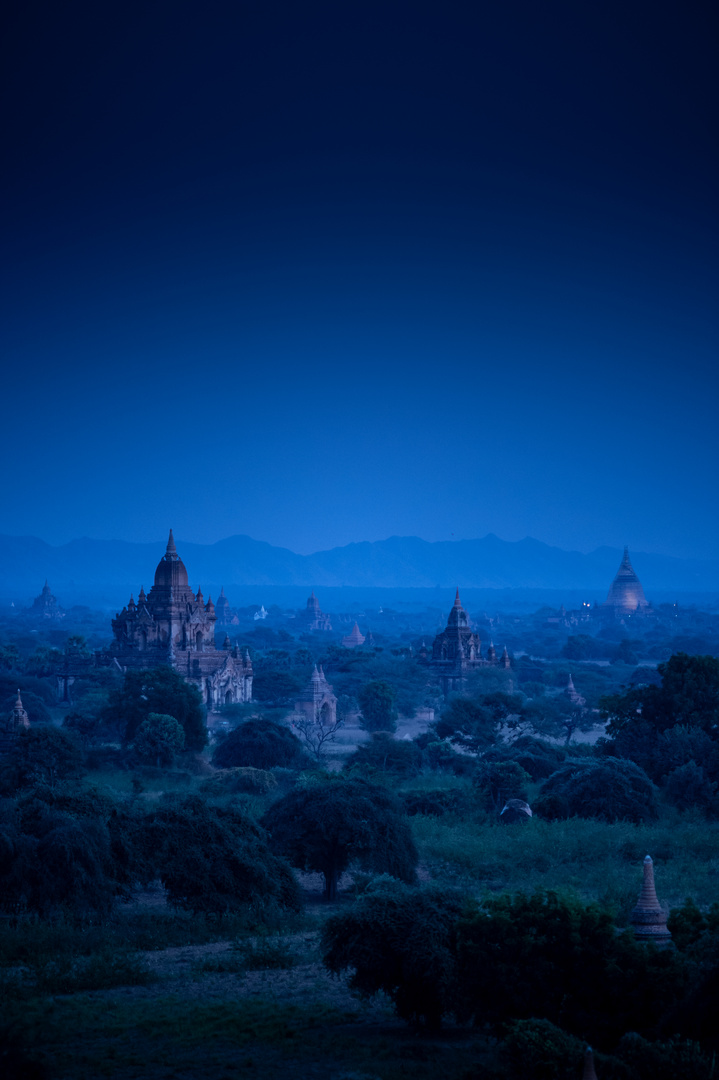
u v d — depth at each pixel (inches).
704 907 2071.9
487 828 2955.2
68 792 2297.0
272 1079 1253.1
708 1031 1201.4
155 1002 1571.1
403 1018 1485.0
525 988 1318.9
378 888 1626.5
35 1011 1509.6
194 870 2118.6
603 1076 1087.0
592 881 2357.3
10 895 1995.6
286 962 1803.6
